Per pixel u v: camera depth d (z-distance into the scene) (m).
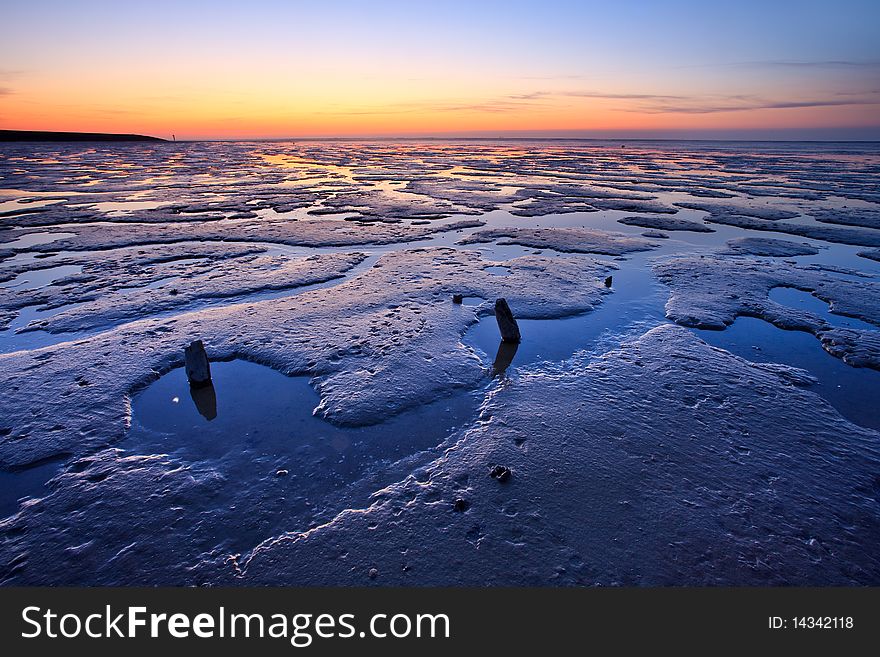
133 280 10.29
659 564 3.37
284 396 5.68
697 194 25.36
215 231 15.64
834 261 12.38
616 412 5.30
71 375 5.94
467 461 4.48
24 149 76.00
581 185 29.84
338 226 16.75
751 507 3.90
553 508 3.88
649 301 9.18
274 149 89.50
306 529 3.73
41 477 4.30
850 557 3.44
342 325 7.60
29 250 12.95
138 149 82.81
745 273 10.90
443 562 3.41
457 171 40.91
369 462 4.54
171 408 5.43
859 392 5.86
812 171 38.41
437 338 7.20
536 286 9.82
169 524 3.78
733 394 5.70
